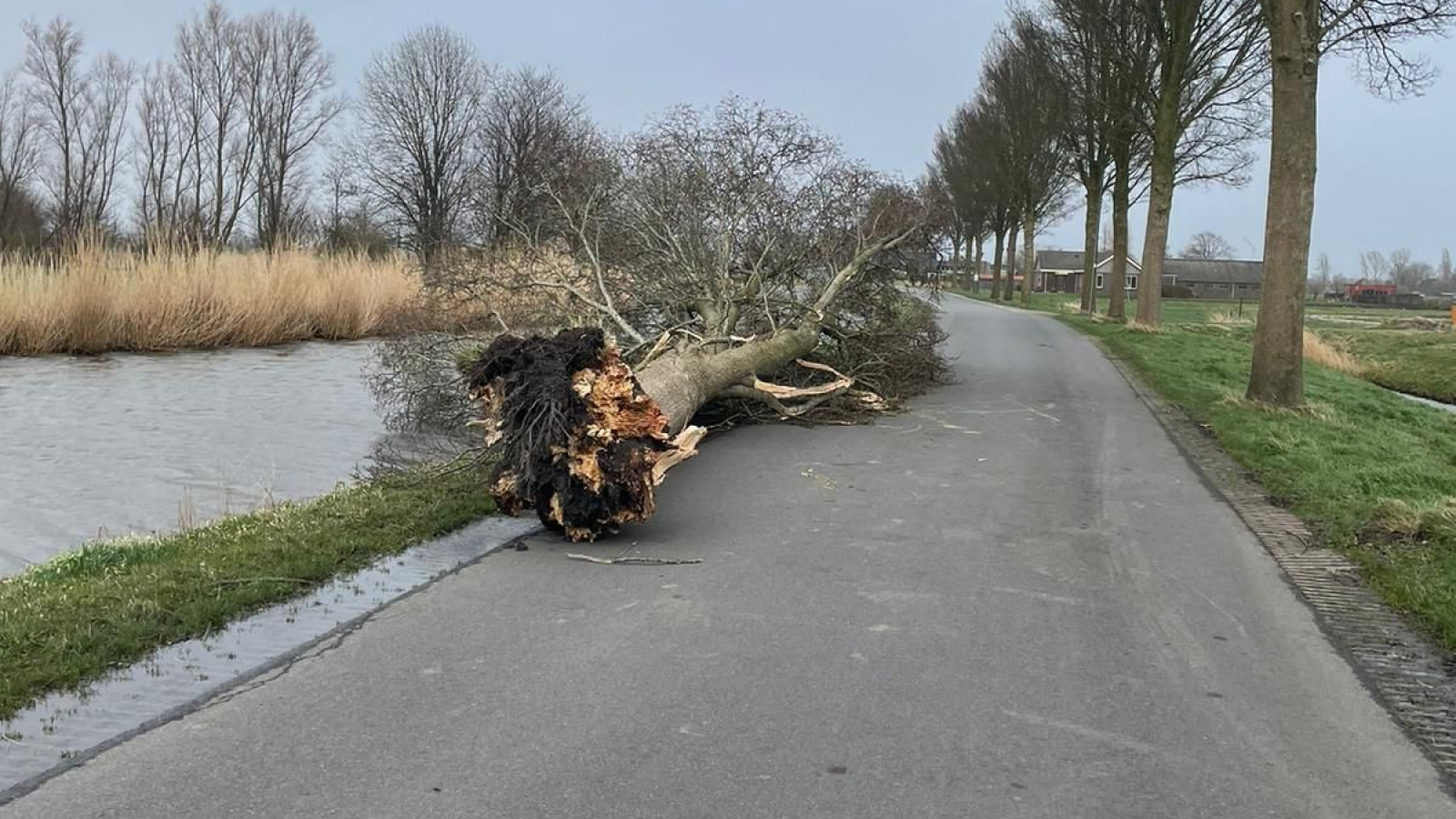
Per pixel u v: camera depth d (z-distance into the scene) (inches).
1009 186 1930.4
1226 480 362.3
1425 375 1118.4
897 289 559.5
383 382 529.0
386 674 183.6
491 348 289.4
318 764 150.3
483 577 241.4
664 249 496.7
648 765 151.6
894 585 239.0
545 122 1927.9
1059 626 214.1
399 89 2145.7
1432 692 183.5
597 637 203.3
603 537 277.1
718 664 190.4
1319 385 722.2
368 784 145.0
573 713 169.0
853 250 530.6
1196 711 174.1
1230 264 4483.3
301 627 206.1
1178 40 1023.6
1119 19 1069.8
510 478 276.1
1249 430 450.3
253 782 144.9
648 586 236.2
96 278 843.4
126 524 337.4
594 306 457.1
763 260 502.3
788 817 137.8
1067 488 347.6
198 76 2133.4
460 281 479.2
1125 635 209.6
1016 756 156.6
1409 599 227.3
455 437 474.6
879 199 537.6
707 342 429.1
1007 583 242.4
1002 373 684.7
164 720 163.8
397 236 2097.7
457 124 2160.4
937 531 289.0
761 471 365.7
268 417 539.2
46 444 465.4
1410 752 160.4
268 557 241.6
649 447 277.3
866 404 508.4
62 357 815.1
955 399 557.3
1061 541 280.2
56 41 2036.2
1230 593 237.6
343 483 365.4
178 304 876.6
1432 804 144.6
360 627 206.8
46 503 362.0
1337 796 146.5
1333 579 249.4
